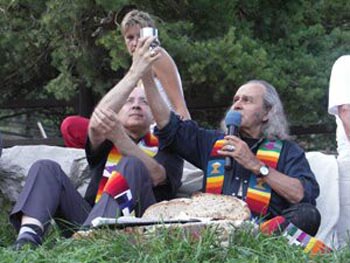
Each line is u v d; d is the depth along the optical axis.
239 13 8.91
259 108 4.59
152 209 4.12
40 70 9.20
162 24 7.81
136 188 4.19
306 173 4.46
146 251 3.69
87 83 8.21
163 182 4.69
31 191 4.13
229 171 4.49
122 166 4.21
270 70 7.88
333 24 9.52
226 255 3.67
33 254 3.69
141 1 8.13
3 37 8.20
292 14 8.95
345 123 4.57
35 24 8.26
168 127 4.62
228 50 7.70
